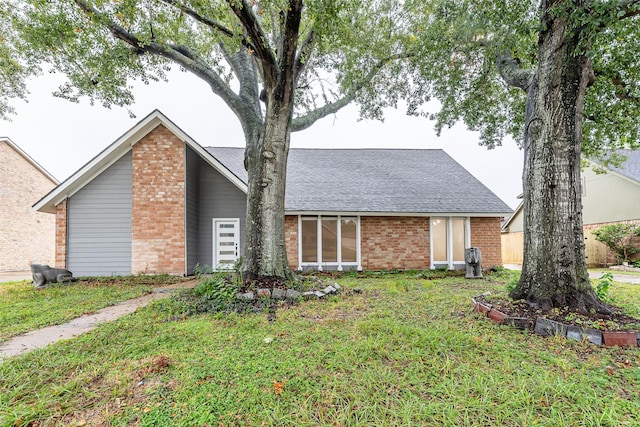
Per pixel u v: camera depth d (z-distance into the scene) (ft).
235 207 39.73
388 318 15.35
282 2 17.13
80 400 8.24
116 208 35.70
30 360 10.81
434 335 12.46
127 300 22.21
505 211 39.47
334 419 7.25
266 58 20.84
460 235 41.09
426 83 28.09
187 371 9.67
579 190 15.57
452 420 7.13
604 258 50.78
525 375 9.18
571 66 15.28
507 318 13.94
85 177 35.63
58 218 35.27
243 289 20.30
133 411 7.66
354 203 39.60
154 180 35.19
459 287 26.07
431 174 48.34
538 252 15.67
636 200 48.75
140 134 35.35
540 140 15.94
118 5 17.70
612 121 24.41
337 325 14.40
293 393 8.36
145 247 34.81
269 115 22.91
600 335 11.75
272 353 11.05
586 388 8.41
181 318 16.14
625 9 13.17
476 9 18.89
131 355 11.11
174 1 17.12
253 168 23.56
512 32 18.28
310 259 39.55
